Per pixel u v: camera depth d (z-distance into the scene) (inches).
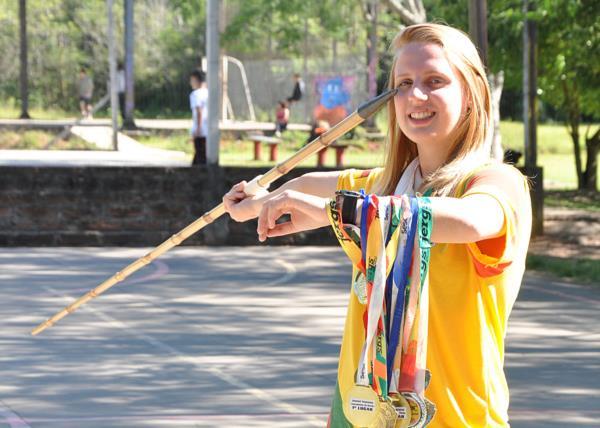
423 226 109.0
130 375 336.2
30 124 1200.8
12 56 1573.6
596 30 850.8
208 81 682.2
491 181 115.2
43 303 467.8
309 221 130.3
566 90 1042.1
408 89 120.4
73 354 366.3
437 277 116.4
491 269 114.0
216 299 483.2
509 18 814.5
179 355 366.6
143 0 1612.9
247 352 372.5
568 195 1019.9
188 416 288.0
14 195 663.1
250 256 636.1
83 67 1590.8
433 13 935.0
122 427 276.5
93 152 1090.1
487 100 121.5
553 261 607.8
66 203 669.3
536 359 367.6
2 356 362.0
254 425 278.7
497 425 118.3
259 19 1541.6
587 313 462.0
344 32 1487.5
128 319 432.8
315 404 301.9
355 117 120.6
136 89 1576.0
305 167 753.6
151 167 673.0
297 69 1563.7
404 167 128.1
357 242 113.6
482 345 116.9
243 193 134.8
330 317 442.6
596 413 296.5
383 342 111.9
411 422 112.0
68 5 1615.4
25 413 290.8
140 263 150.7
